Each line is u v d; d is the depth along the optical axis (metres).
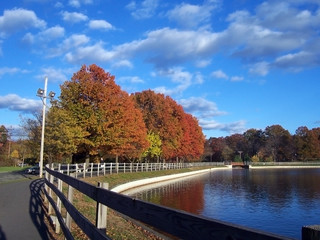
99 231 3.77
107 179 32.09
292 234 17.12
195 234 2.15
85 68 36.38
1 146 72.06
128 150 44.47
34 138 39.69
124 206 3.28
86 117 34.72
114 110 35.94
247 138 148.00
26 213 11.03
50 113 34.81
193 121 80.38
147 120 56.84
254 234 1.73
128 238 11.54
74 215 5.43
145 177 42.78
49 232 8.42
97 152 37.38
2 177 30.64
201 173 79.94
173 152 64.88
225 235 1.91
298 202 28.89
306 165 118.50
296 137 129.25
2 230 8.62
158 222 2.59
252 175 71.50
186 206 25.67
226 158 137.75
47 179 13.78
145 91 58.38
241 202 28.48
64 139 33.53
